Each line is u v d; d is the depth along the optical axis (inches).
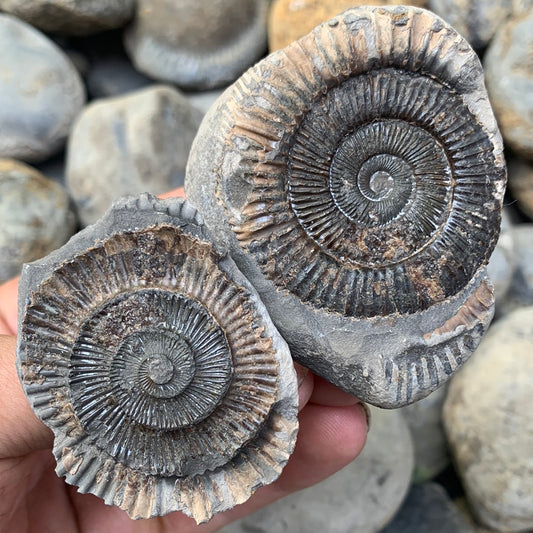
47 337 5.1
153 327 5.1
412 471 9.8
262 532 9.1
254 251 5.5
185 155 10.1
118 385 5.1
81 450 5.2
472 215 5.7
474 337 5.9
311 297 5.7
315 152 5.4
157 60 11.0
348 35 5.3
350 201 5.5
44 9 10.1
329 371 5.9
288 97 5.3
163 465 5.3
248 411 5.3
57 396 5.2
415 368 5.8
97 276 5.2
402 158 5.6
